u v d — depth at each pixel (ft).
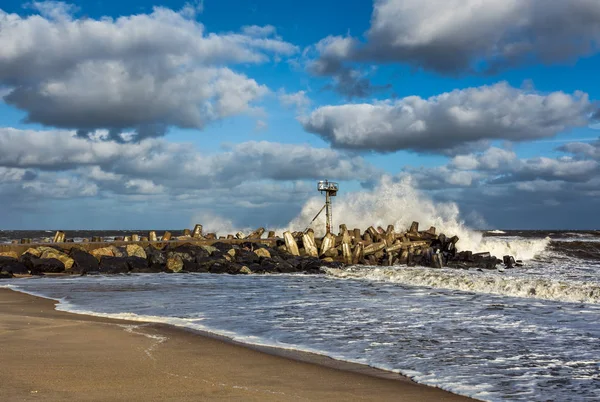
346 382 20.80
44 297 47.24
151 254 79.10
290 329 32.45
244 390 18.98
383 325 34.06
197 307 41.91
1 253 76.18
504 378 21.81
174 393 18.19
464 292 52.24
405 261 89.15
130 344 26.68
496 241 112.06
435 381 21.21
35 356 23.21
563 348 27.43
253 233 109.29
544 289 49.19
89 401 16.83
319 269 80.53
